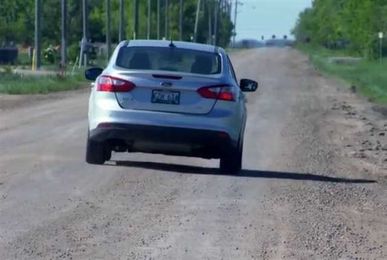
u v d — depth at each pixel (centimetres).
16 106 9862
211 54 5100
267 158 6153
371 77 17750
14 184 4500
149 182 4731
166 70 4997
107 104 4928
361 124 9462
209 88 4900
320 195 4644
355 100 13225
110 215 3862
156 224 3734
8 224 3619
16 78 14188
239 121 5016
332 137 7975
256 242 3500
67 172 4919
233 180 4959
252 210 4116
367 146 7369
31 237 3419
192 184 4744
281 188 4788
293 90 15250
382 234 3797
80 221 3722
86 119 8319
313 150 6812
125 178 4812
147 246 3359
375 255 3400
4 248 3247
